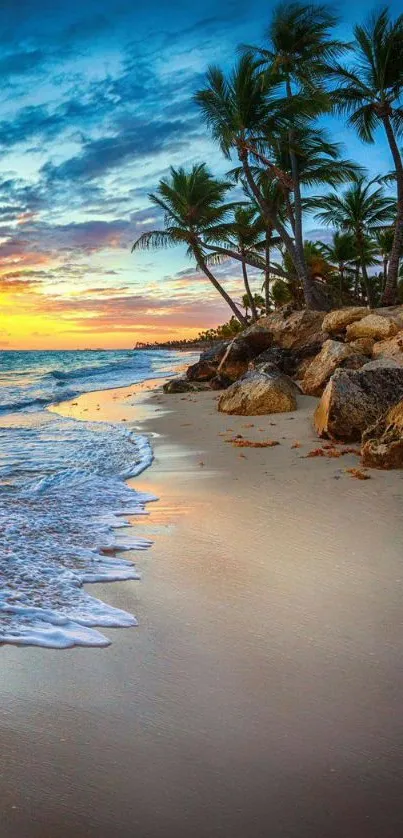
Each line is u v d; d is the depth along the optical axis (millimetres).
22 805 2463
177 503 7434
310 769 2680
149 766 2705
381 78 27891
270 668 3545
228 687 3348
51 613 4273
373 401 10953
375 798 2502
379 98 28438
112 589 4770
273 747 2832
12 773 2646
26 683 3389
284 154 33594
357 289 53844
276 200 36406
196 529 6316
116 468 9789
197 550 5664
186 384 25734
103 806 2469
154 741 2881
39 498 7762
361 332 20141
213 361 27750
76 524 6559
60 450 11586
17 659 3650
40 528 6352
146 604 4477
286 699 3225
